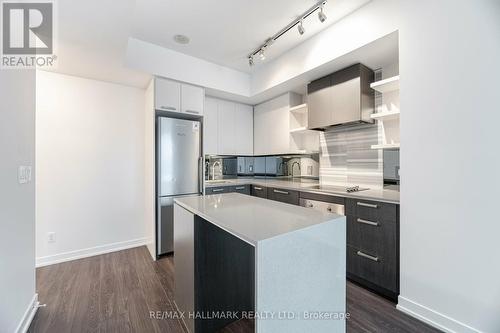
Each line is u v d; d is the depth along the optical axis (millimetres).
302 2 2045
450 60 1517
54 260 2625
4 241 1308
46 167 2605
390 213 1857
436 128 1580
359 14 2100
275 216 1259
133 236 3174
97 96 2920
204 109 3555
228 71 3404
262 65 3357
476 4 1413
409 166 1718
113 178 3031
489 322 1358
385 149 2541
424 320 1619
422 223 1646
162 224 2812
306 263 1051
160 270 2469
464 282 1455
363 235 2059
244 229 1018
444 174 1541
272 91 3408
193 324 1438
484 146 1380
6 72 1360
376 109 2598
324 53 2443
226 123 3822
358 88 2420
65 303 1853
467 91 1445
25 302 1595
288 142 3439
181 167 2967
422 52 1655
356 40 2123
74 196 2764
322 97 2795
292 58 2855
